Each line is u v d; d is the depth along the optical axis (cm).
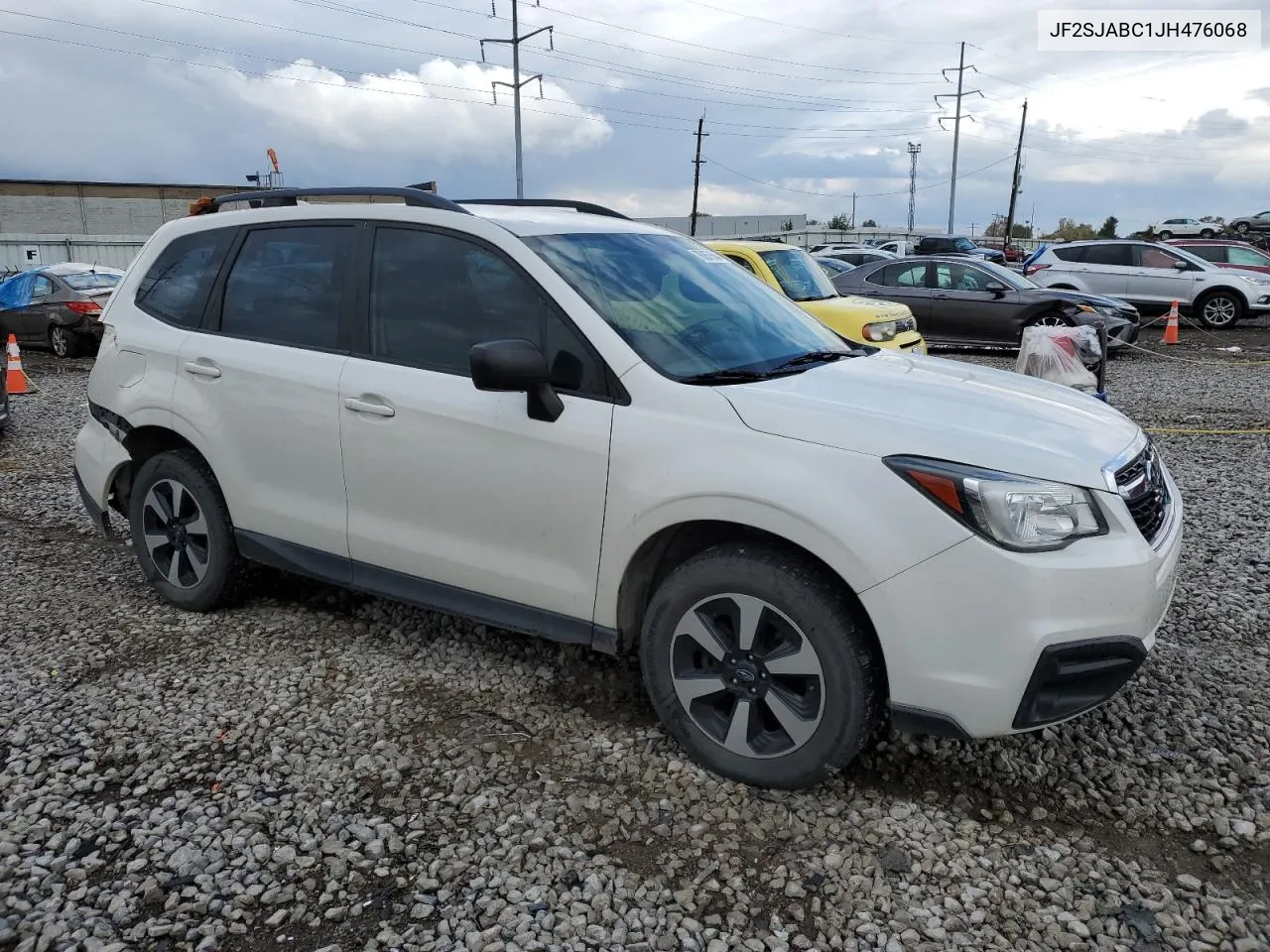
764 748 307
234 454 417
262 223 426
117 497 488
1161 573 292
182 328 441
